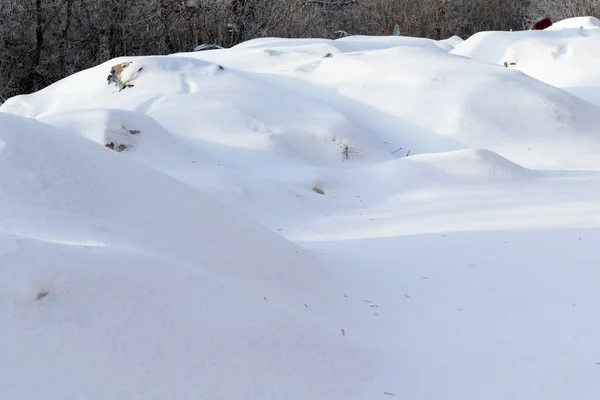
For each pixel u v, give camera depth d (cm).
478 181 747
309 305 339
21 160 320
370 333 324
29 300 220
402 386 266
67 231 284
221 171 723
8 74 1834
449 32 2555
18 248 235
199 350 238
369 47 1509
